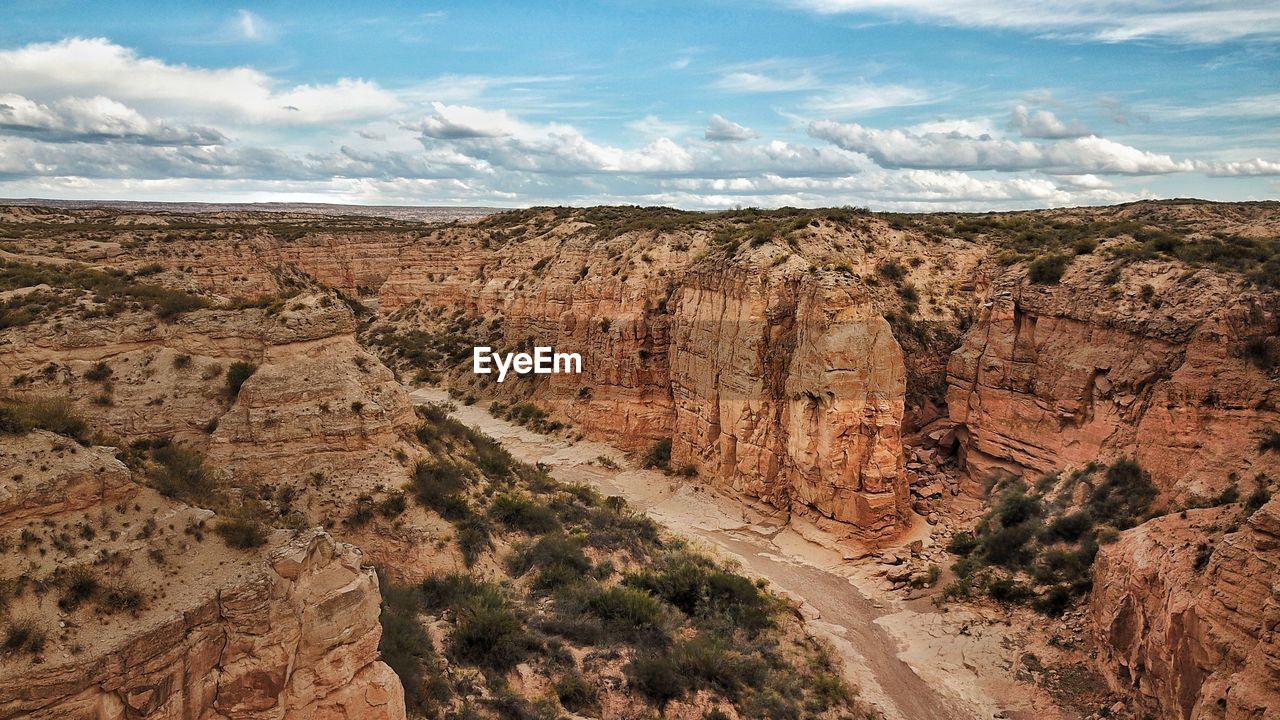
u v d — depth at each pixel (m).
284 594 14.34
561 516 33.59
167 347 26.08
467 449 35.81
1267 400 28.78
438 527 26.89
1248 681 17.23
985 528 35.44
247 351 26.41
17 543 12.77
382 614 20.66
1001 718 23.81
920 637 28.81
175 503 15.11
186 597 13.39
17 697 11.45
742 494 42.91
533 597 25.94
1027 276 41.19
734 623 27.73
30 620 12.02
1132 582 23.50
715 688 22.42
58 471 13.61
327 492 25.47
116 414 24.33
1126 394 33.81
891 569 33.91
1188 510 25.08
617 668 22.22
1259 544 18.52
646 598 26.38
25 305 26.05
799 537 38.12
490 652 21.36
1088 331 36.66
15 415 14.80
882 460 36.25
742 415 42.78
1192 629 19.62
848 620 30.41
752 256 44.31
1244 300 30.89
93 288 28.59
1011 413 39.59
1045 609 28.73
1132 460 32.34
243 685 13.70
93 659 11.92
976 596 30.81
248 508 17.28
